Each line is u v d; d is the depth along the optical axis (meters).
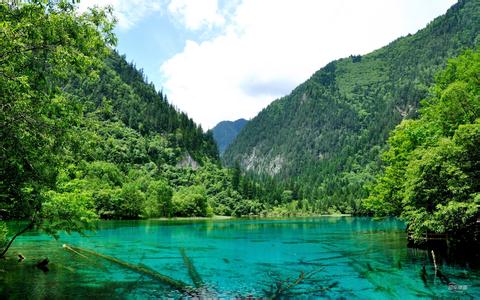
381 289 17.77
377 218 47.62
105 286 18.52
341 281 19.86
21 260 24.73
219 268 24.14
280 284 19.52
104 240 40.34
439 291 17.09
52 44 11.53
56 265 23.47
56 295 16.66
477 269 21.73
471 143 20.27
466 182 20.38
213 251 32.69
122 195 98.75
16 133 11.73
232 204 165.25
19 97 11.41
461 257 25.97
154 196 120.00
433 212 22.44
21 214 15.82
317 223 86.94
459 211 20.31
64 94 13.36
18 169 12.95
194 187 164.88
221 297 16.97
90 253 28.48
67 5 11.94
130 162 180.75
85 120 14.42
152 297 16.81
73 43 11.89
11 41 9.93
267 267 24.42
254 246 36.62
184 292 17.78
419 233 24.31
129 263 25.22
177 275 21.77
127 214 101.00
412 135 34.56
